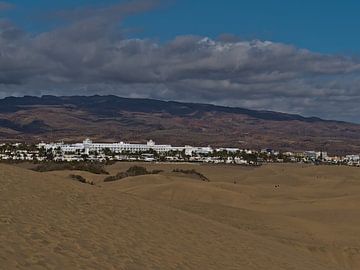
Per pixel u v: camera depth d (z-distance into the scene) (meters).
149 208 25.64
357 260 30.83
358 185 85.31
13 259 13.06
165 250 18.64
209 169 138.88
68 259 14.41
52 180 25.39
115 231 19.33
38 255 13.98
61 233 16.91
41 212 19.03
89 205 22.45
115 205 23.88
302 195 71.31
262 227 35.34
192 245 20.81
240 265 19.70
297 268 22.22
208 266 18.12
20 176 24.28
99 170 102.06
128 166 129.75
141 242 18.86
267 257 22.61
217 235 24.16
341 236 35.59
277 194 71.62
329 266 26.20
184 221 25.11
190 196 61.53
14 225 16.25
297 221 39.00
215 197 60.19
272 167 123.56
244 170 138.25
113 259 15.70
